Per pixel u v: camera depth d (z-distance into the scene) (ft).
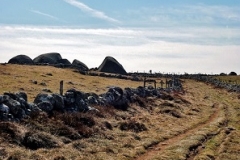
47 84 189.37
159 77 471.21
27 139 74.54
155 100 169.99
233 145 102.17
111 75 336.08
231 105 211.20
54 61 415.64
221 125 135.54
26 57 392.06
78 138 86.02
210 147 97.66
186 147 92.89
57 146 76.64
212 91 314.76
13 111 81.76
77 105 105.19
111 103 128.98
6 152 65.92
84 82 237.04
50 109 93.56
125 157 79.00
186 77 526.98
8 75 211.20
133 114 129.70
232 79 542.57
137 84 289.12
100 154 77.51
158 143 96.99
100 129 96.37
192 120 141.08
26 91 146.41
